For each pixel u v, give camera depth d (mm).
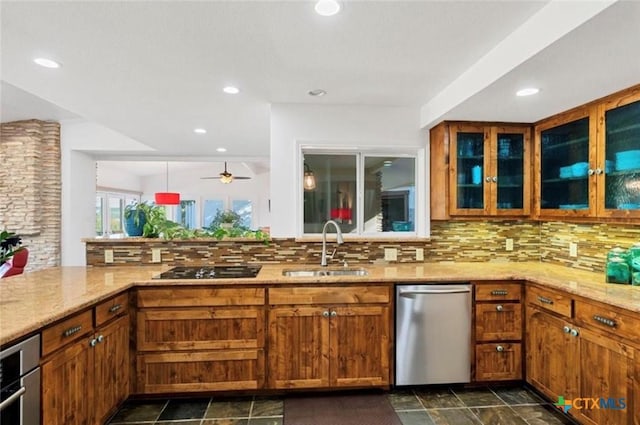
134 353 2352
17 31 1807
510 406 2365
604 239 2611
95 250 2959
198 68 2283
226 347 2398
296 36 1885
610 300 1825
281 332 2430
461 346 2523
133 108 3133
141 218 3109
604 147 2289
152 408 2334
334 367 2461
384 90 2701
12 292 2025
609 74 1950
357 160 3227
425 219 3158
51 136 5047
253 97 2852
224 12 1657
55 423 1616
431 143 3141
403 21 1740
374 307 2479
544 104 2453
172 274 2568
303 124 3041
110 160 5910
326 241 3039
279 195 3037
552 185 2789
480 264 3086
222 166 10633
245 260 3033
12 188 4871
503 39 1929
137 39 1904
